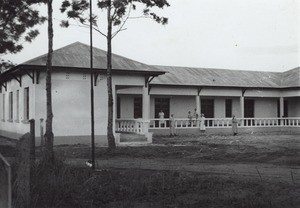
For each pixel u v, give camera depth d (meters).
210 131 34.22
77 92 23.61
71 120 23.42
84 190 9.28
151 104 34.31
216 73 38.06
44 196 8.40
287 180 11.24
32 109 22.97
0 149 18.83
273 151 18.95
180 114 35.59
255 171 13.15
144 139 24.34
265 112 39.44
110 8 19.50
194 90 34.47
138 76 25.41
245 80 37.44
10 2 22.38
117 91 31.78
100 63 24.48
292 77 38.91
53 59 23.44
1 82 31.06
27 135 7.71
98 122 24.02
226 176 12.01
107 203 8.69
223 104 37.47
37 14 23.52
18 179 7.61
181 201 8.77
